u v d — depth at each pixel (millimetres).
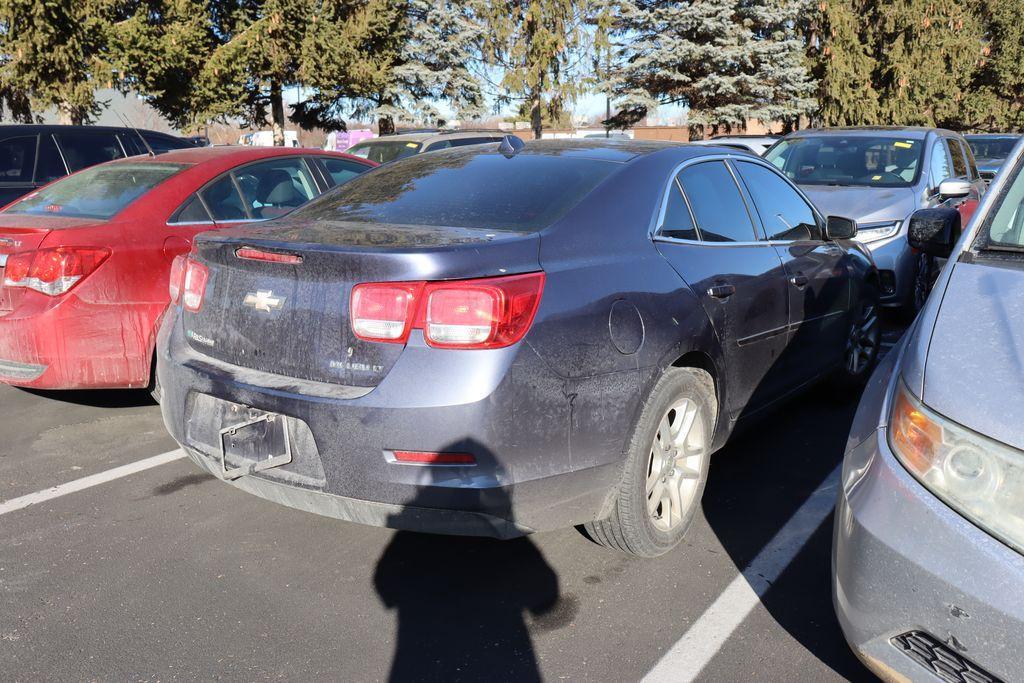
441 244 2711
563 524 2881
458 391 2559
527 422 2658
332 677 2602
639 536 3123
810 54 34031
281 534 3570
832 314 4645
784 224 4363
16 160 8492
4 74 18578
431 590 3111
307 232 2996
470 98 33344
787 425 4902
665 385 3129
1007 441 1949
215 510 3811
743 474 4180
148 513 3773
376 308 2639
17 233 4559
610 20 29672
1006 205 2820
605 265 3025
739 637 2795
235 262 3020
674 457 3305
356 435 2625
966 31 37188
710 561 3305
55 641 2789
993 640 1871
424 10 32562
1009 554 1884
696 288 3355
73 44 18609
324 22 26531
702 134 31016
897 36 35156
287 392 2760
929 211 3361
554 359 2721
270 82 27516
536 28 30266
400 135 14039
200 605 3012
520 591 3098
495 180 3457
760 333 3811
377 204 3439
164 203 4965
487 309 2596
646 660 2678
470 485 2586
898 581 2021
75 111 20219
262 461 2852
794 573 3209
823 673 2598
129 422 5004
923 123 36031
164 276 4777
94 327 4551
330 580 3188
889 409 2301
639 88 29875
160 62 21500
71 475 4207
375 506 2670
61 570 3258
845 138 9273
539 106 31453
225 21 26250
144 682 2580
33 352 4484
